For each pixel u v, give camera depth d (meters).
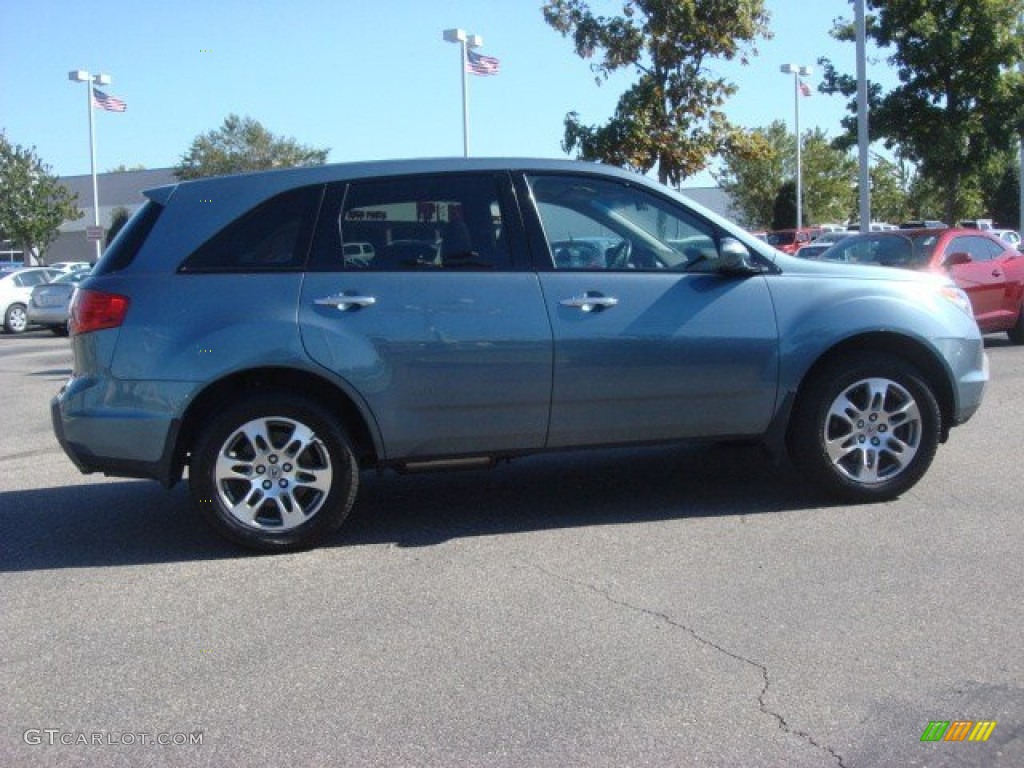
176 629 4.34
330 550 5.37
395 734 3.41
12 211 44.97
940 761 3.20
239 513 5.22
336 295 5.19
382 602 4.59
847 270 5.91
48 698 3.73
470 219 5.42
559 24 20.89
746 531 5.49
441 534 5.61
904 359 5.99
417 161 5.49
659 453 7.41
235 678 3.85
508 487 6.59
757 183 55.75
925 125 22.47
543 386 5.36
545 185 5.55
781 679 3.74
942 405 6.10
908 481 5.93
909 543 5.21
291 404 5.18
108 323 5.12
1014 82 21.72
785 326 5.64
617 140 20.59
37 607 4.63
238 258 5.23
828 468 5.82
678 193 5.74
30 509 6.41
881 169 56.28
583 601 4.54
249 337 5.09
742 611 4.38
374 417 5.25
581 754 3.26
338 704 3.62
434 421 5.31
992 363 12.27
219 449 5.15
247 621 4.40
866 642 4.04
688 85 20.83
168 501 6.52
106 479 7.25
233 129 58.47
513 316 5.31
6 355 18.30
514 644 4.09
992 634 4.09
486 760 3.24
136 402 5.09
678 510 5.94
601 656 3.96
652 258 5.62
